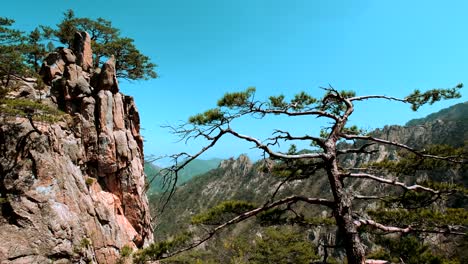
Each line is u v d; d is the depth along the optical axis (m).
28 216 24.70
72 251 25.94
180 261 25.78
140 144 40.22
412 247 11.66
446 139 88.69
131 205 34.72
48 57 35.75
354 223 9.94
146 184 9.28
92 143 33.34
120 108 36.34
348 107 11.43
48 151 27.88
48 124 28.78
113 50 44.22
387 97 12.14
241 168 167.62
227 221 10.09
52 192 26.58
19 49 27.66
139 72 47.00
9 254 22.67
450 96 11.82
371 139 11.35
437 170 12.45
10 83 30.67
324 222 13.45
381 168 12.33
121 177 34.72
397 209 12.77
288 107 10.99
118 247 30.84
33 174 26.27
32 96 31.03
